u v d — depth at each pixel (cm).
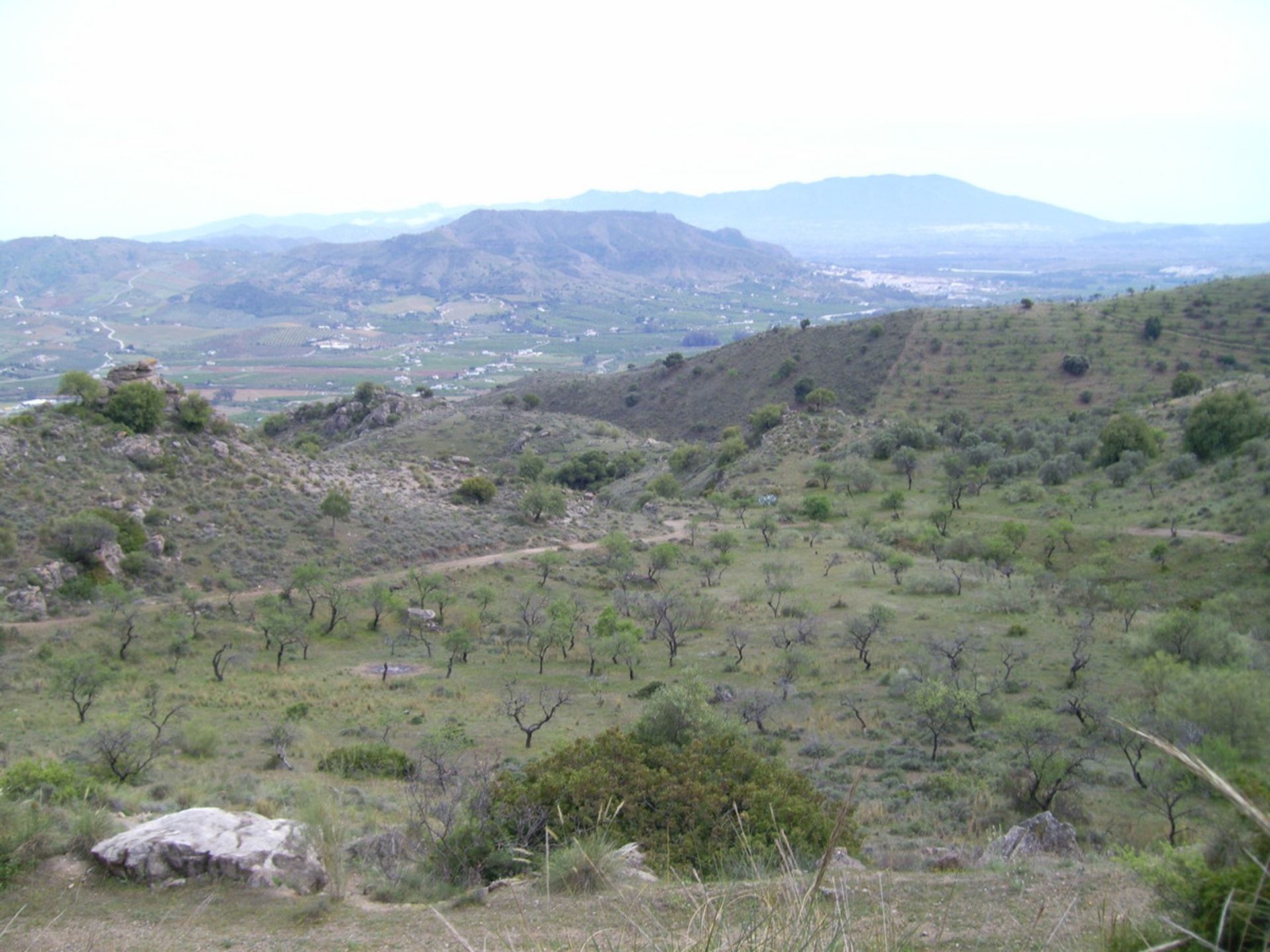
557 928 889
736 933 453
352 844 1386
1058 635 4038
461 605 5250
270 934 975
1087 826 1945
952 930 840
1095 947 704
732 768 1655
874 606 4447
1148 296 14050
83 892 1082
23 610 4122
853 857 1413
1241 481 5778
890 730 3042
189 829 1204
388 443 12112
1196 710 2355
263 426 13700
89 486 5153
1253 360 11350
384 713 3384
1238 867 582
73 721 3125
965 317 13975
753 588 5462
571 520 7325
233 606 4662
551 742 3045
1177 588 4662
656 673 4134
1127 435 7381
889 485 8156
